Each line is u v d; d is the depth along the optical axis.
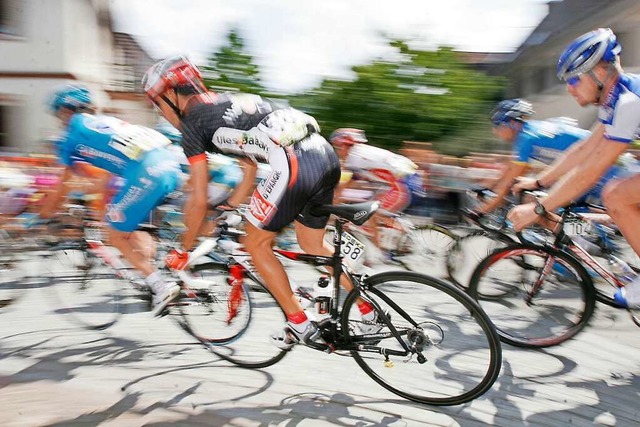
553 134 3.82
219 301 2.91
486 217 3.92
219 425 2.21
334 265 2.41
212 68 11.16
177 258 2.60
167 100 2.41
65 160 3.20
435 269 4.45
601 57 2.35
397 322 2.35
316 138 2.40
